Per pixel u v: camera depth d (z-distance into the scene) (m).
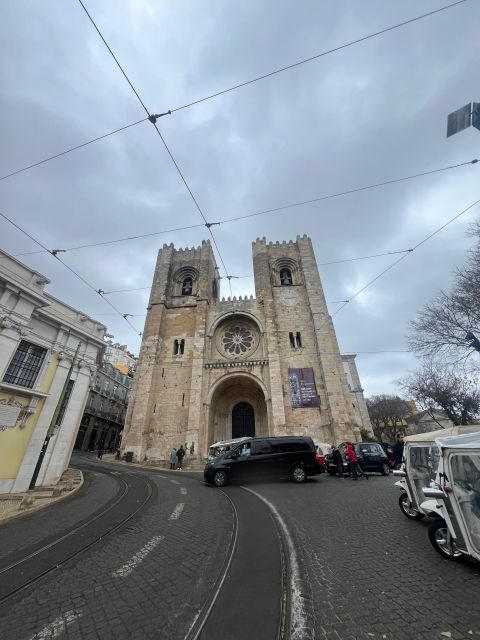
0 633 3.37
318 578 4.42
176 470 22.06
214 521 7.76
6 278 12.05
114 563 5.24
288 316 33.56
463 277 16.48
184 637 3.18
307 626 3.29
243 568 4.86
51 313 14.22
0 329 11.93
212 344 32.91
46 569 5.04
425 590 3.97
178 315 35.12
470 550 4.54
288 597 3.92
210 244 41.03
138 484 14.29
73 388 15.40
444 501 5.04
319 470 14.34
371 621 3.35
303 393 28.03
